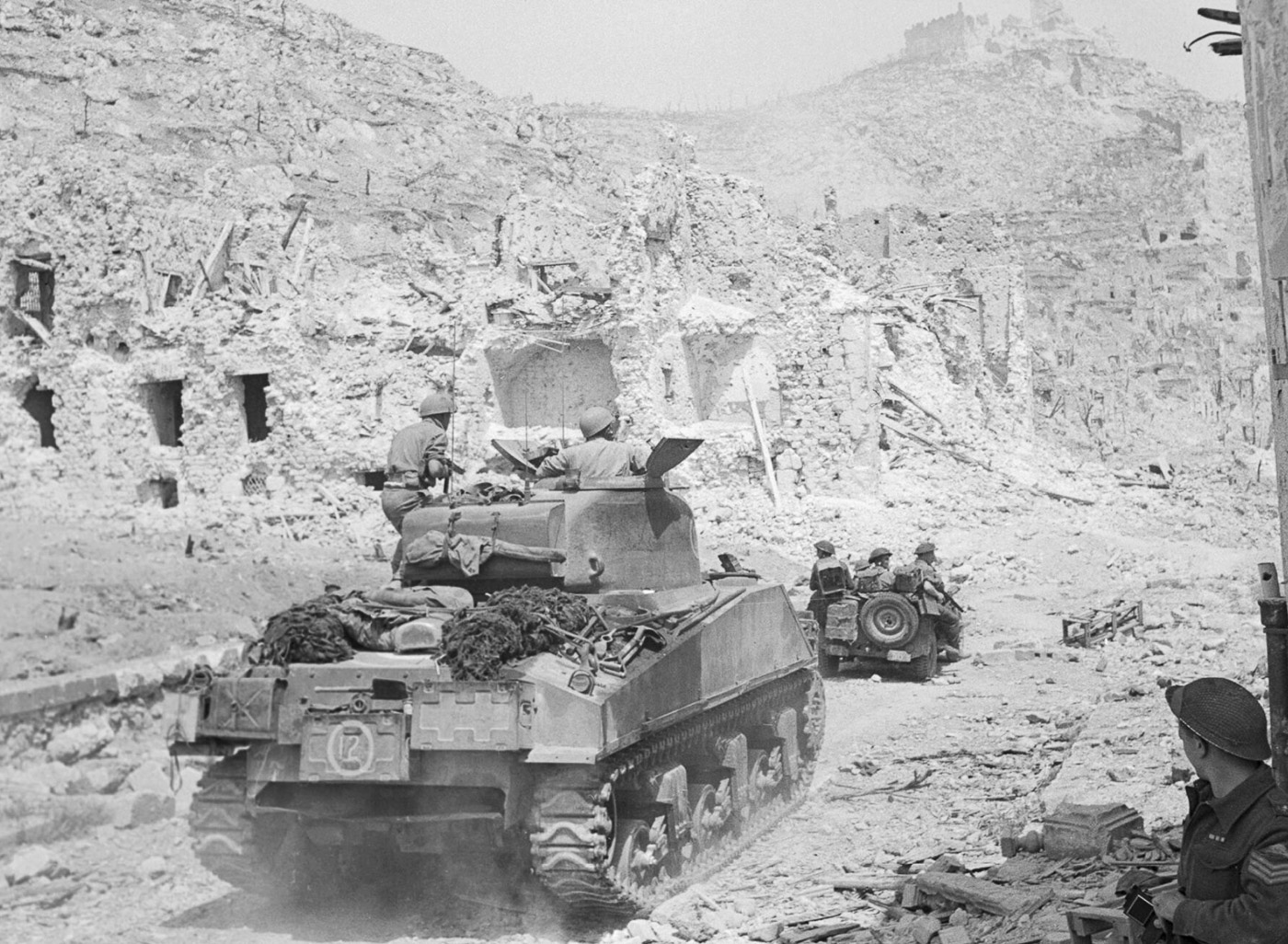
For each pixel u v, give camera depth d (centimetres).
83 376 2547
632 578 1233
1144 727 1741
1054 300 13712
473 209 12281
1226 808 571
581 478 1262
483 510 1201
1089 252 16050
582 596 1155
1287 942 544
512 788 977
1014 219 17200
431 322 4384
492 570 1188
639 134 16812
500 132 14838
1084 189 19075
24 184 2966
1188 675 2206
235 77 11731
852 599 2331
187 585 1272
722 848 1250
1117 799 1320
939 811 1364
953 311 6309
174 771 1045
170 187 6956
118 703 1101
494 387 4469
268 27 13438
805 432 4822
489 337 4412
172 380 3431
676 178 4703
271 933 977
